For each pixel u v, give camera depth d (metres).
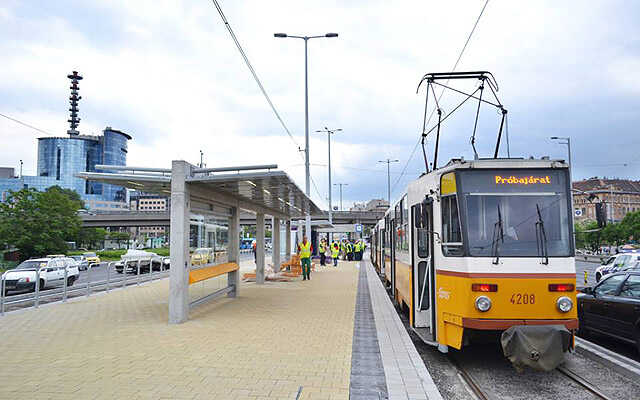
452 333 7.18
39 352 7.76
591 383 6.47
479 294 6.77
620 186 95.75
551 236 6.98
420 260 9.10
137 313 12.13
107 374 6.47
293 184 11.80
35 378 6.28
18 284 18.14
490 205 7.13
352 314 11.96
